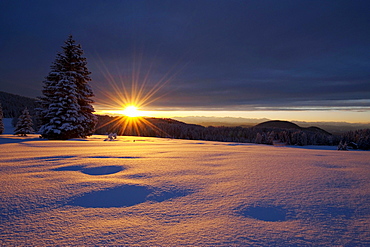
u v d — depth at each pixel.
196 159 6.69
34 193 3.22
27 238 1.96
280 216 2.46
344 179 4.07
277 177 4.24
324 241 1.92
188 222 2.31
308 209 2.65
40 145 11.65
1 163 5.73
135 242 1.91
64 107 19.50
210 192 3.31
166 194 3.23
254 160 6.48
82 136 21.58
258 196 3.11
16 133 36.84
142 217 2.44
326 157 7.25
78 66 22.59
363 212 2.56
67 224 2.25
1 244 1.85
